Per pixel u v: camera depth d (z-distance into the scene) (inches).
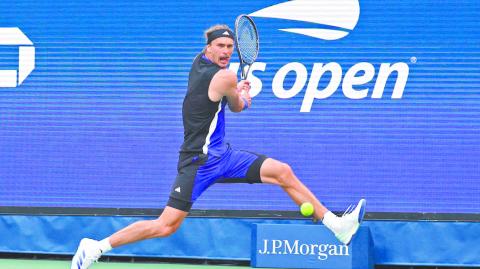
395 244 1083.9
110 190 1137.4
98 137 1139.9
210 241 1118.4
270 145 1107.9
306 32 1104.2
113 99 1137.4
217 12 1120.2
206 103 792.3
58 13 1148.5
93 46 1142.3
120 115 1136.8
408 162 1085.1
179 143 1127.0
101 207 1137.4
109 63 1138.7
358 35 1095.0
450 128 1080.2
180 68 1128.2
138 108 1133.1
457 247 1076.5
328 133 1098.1
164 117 1130.0
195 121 799.1
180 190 802.8
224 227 1115.9
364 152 1091.3
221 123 807.7
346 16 1096.8
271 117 1108.5
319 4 1103.0
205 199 1122.7
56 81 1148.5
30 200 1151.6
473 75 1077.1
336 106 1098.7
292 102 1105.4
